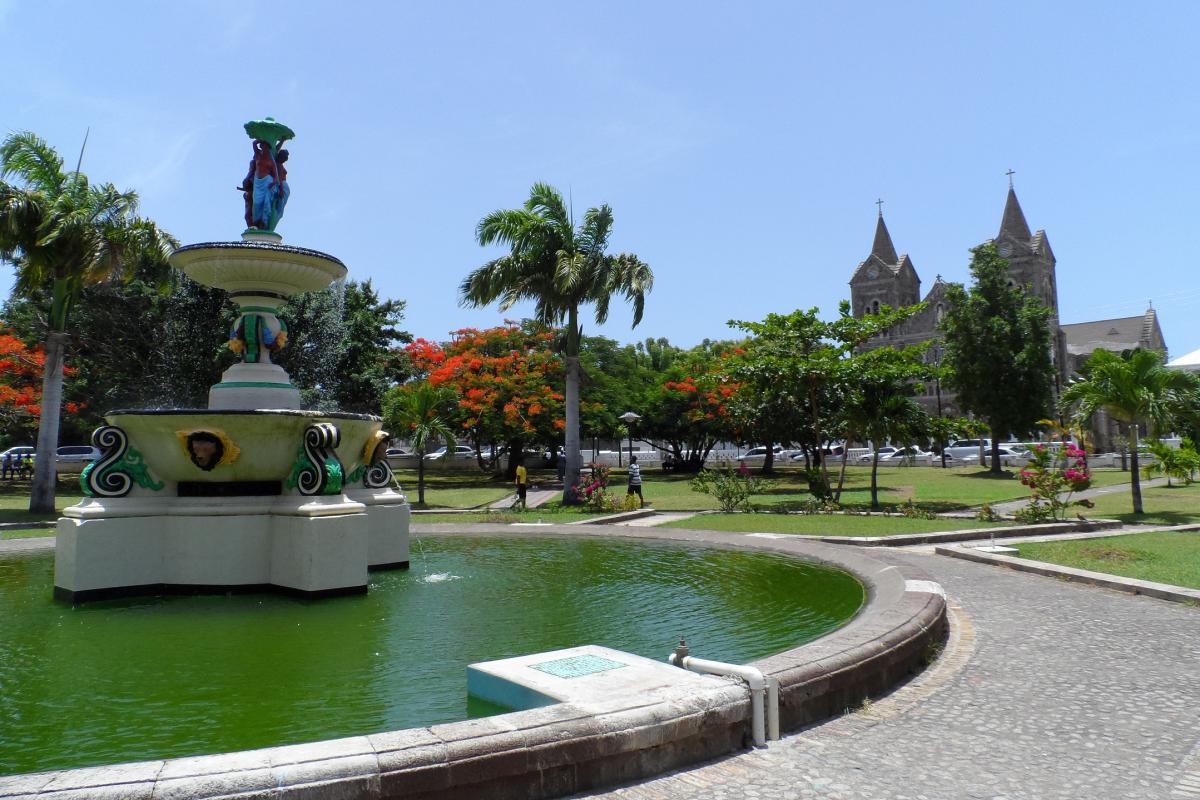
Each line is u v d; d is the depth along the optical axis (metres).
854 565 9.92
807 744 4.35
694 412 41.62
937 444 21.80
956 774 3.95
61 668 5.80
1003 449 49.62
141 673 5.67
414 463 46.06
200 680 5.49
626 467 52.44
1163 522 16.38
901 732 4.56
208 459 8.82
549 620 7.36
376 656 6.10
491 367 34.69
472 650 6.28
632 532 14.31
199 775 3.08
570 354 22.75
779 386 21.73
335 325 30.89
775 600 8.27
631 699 4.09
